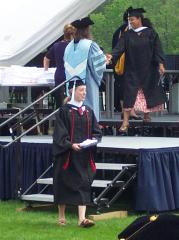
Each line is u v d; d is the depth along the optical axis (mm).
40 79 15648
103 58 13555
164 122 15039
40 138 15172
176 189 12352
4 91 19250
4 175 13961
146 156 12023
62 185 11023
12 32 18172
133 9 14453
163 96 14891
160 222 5680
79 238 10312
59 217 11344
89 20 13609
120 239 5832
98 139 11211
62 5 17953
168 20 47562
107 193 12922
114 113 18312
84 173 11000
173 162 12359
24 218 11938
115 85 16203
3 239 10320
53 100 18422
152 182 11992
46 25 17844
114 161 13219
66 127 11023
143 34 14445
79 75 13461
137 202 12062
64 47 14633
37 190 13375
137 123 15164
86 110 11203
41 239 10281
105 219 11805
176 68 19047
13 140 12742
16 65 17828
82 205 10961
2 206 13242
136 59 14422
